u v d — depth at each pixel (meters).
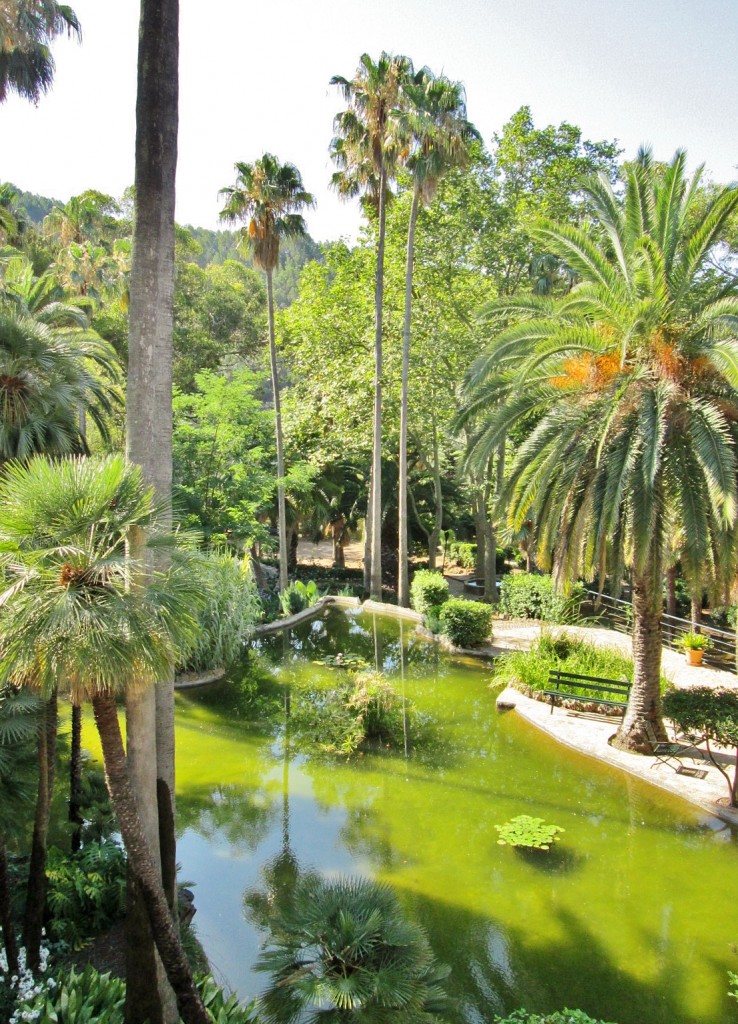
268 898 7.15
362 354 23.23
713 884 7.45
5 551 3.92
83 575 3.97
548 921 6.78
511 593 20.16
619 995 5.75
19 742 6.40
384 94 18.91
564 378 10.29
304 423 25.62
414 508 26.58
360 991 4.62
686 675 13.90
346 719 11.97
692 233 10.16
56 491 3.99
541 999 5.69
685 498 9.28
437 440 24.67
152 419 5.43
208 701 13.22
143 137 5.35
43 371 7.71
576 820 8.86
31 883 5.57
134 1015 4.70
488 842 8.32
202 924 6.71
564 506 10.35
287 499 26.62
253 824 8.73
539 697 12.91
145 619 3.92
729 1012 5.56
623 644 15.77
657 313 9.40
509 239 20.80
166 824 5.57
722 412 9.23
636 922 6.78
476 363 10.92
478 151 20.98
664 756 10.45
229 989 5.77
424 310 22.23
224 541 18.50
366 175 20.72
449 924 6.71
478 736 11.66
